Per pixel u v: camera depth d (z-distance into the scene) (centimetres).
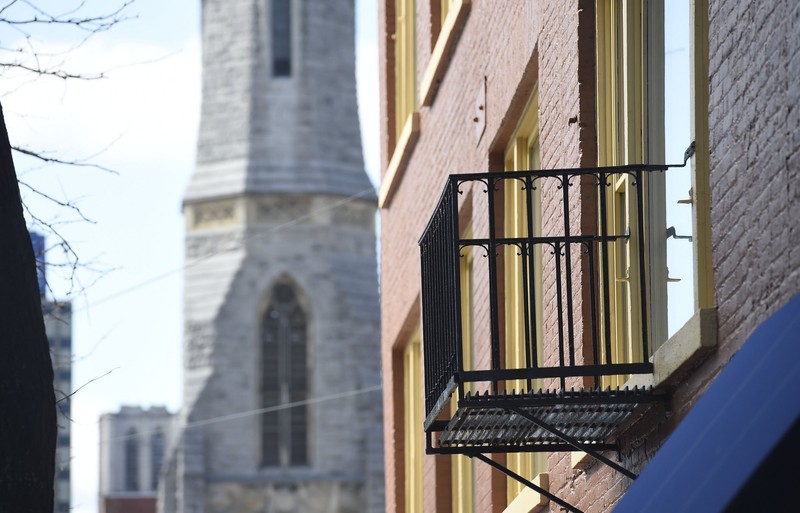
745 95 1072
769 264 1034
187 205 9838
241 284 9694
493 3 1795
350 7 9925
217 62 9844
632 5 1368
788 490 876
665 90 1280
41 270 1445
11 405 1016
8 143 1048
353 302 9775
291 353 9744
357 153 9900
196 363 9719
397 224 2520
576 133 1438
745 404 934
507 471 1365
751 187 1062
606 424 1307
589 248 1265
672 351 1173
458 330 1259
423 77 2234
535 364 1250
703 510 895
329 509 9594
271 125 9725
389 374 2600
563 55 1488
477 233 1872
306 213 9744
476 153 1875
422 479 2366
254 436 9644
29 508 1013
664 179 1280
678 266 1231
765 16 1041
